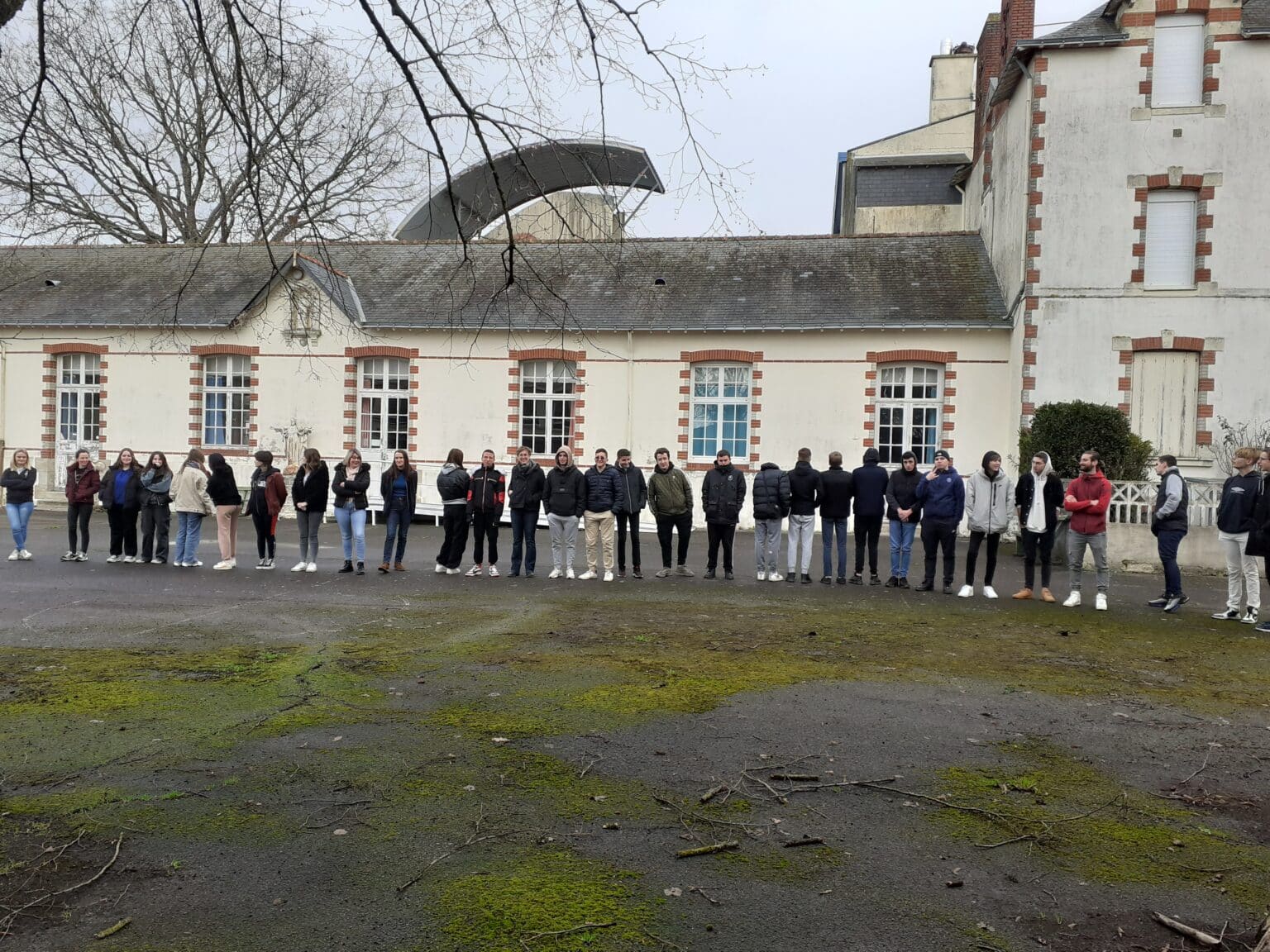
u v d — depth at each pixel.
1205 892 4.25
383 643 8.92
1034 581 14.35
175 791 5.16
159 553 14.33
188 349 23.78
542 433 22.88
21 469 14.52
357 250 25.78
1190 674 8.41
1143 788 5.53
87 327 24.12
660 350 22.22
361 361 23.42
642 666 8.16
